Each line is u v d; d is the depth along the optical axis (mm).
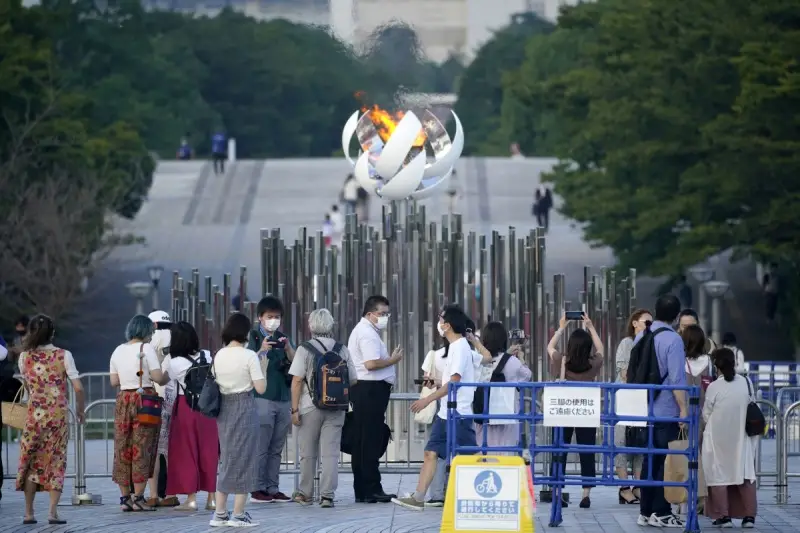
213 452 50594
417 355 63812
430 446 49188
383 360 51531
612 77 141000
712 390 45906
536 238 63719
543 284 63531
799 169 120750
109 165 149875
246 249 167250
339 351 50500
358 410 51656
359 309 64188
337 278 64812
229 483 45531
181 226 178250
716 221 131375
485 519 38281
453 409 43094
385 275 64125
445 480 50594
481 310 64250
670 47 131875
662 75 133250
